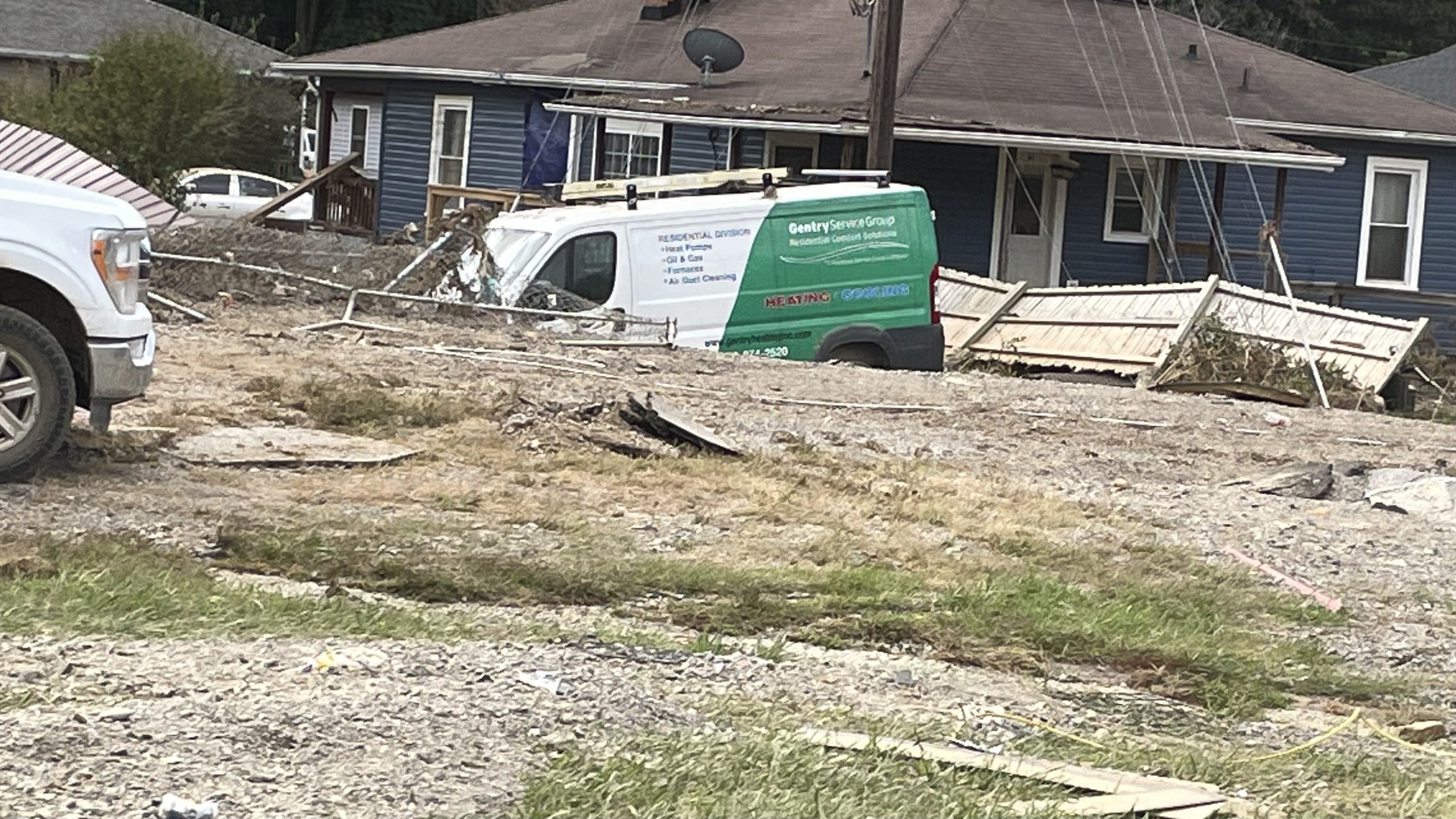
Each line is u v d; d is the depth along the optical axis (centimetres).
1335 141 2997
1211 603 974
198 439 1139
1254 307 2262
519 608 830
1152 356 2205
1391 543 1177
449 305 1831
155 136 3531
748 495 1141
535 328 1836
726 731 608
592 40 3300
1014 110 2755
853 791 545
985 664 808
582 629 778
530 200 2922
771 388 1599
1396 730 764
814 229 1938
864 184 2016
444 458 1167
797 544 1021
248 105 4116
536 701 610
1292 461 1466
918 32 2984
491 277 1877
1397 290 2867
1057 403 1669
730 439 1328
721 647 760
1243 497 1300
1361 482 1396
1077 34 3056
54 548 804
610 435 1285
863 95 2747
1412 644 927
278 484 1047
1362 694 825
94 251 951
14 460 938
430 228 1984
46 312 979
